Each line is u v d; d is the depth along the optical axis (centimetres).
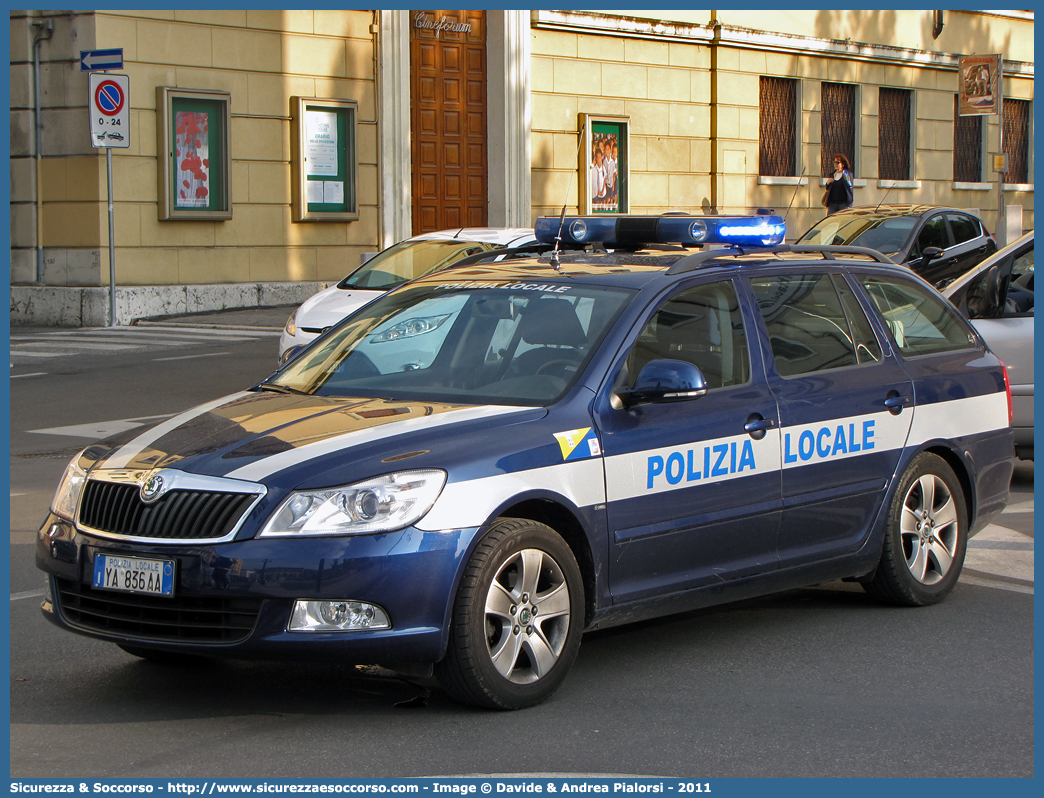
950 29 3553
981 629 639
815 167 3241
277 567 470
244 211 2288
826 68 3244
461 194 2686
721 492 582
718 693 535
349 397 578
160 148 2155
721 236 666
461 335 601
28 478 1012
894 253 1689
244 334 1973
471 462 498
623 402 555
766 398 608
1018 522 894
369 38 2447
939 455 698
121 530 500
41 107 2138
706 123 3019
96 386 1484
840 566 644
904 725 499
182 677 555
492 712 506
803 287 656
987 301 1002
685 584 573
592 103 2816
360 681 548
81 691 535
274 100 2314
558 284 610
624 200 2881
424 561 477
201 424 549
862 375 660
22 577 723
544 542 512
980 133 3712
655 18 2866
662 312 589
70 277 2141
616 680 553
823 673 564
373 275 1391
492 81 2689
